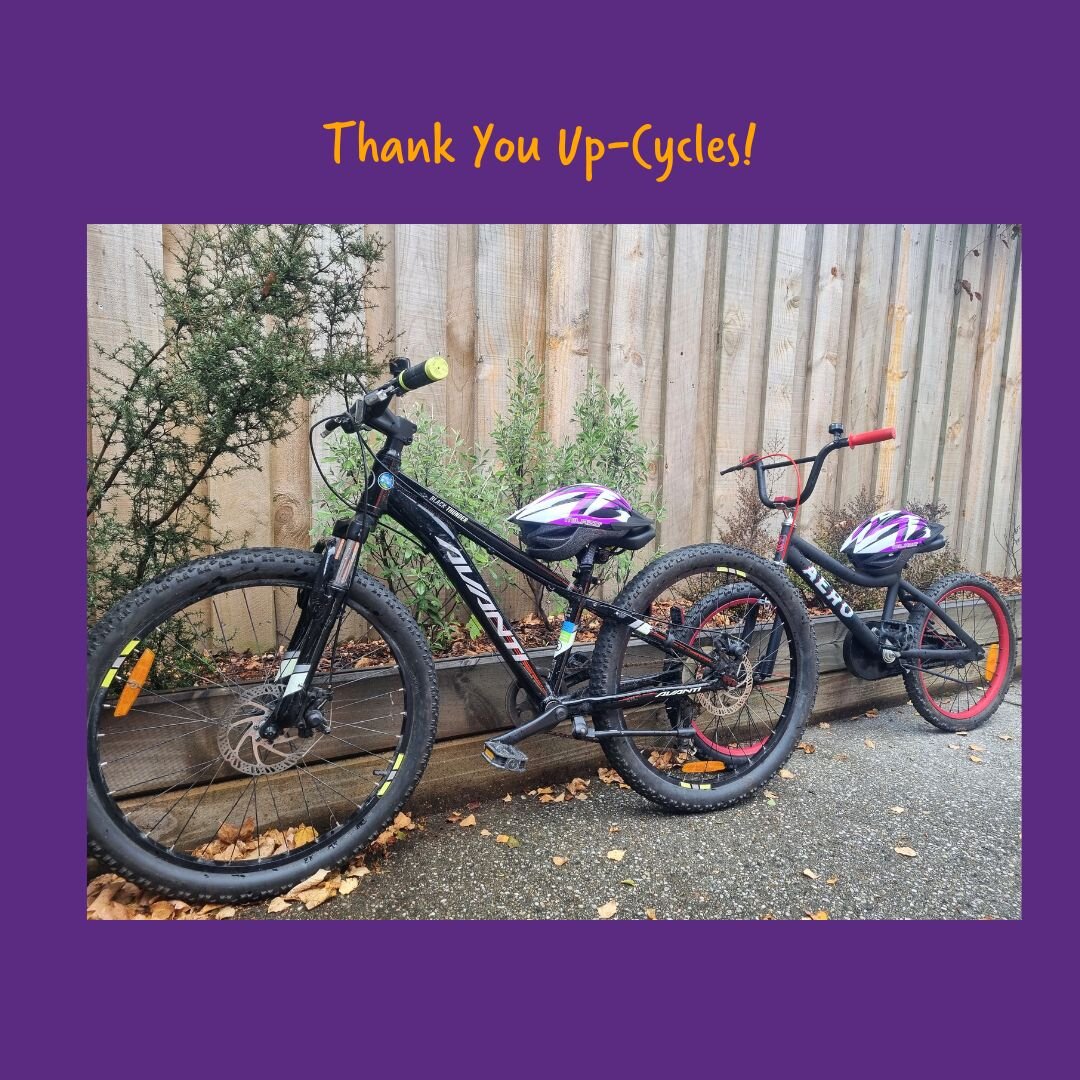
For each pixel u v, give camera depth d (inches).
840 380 145.1
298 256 68.3
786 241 131.0
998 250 164.1
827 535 135.8
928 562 147.9
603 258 113.1
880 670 105.5
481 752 83.4
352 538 65.5
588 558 77.0
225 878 62.2
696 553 82.8
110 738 63.8
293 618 92.9
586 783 89.0
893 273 148.9
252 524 89.1
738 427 130.2
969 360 164.1
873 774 94.7
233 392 63.8
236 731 66.3
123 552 69.9
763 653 99.7
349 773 75.0
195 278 71.7
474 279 102.2
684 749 90.4
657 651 96.8
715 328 126.0
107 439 68.1
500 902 65.5
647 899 66.4
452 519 71.9
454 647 96.7
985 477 172.6
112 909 60.7
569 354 110.7
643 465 106.7
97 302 77.0
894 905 66.9
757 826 80.1
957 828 81.0
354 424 65.2
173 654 73.9
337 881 67.3
